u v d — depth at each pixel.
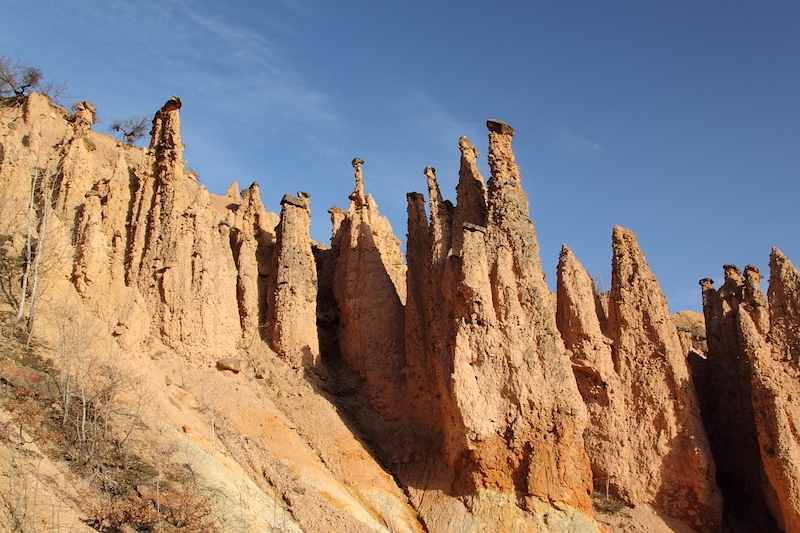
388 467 31.67
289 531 24.47
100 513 20.70
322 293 39.38
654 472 32.69
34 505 19.83
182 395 29.09
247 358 33.22
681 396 33.72
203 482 24.03
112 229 33.50
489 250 32.78
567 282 34.94
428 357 33.72
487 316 31.27
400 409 33.75
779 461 31.09
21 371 24.22
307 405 32.31
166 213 33.69
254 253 36.78
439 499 29.81
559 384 30.58
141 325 29.83
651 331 34.84
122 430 24.28
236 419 29.67
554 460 29.52
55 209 32.19
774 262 35.06
